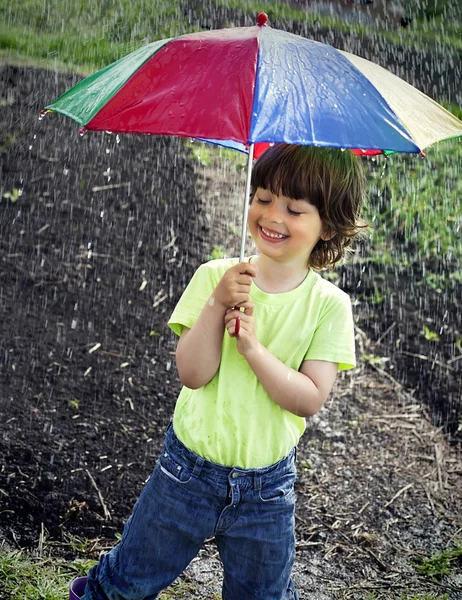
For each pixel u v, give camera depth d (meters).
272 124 2.07
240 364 2.54
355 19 12.73
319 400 2.54
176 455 2.53
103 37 9.40
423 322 5.61
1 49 8.24
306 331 2.58
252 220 2.56
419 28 12.76
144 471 3.92
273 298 2.57
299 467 4.16
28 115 6.96
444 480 4.20
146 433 4.18
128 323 5.03
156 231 5.99
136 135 7.12
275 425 2.53
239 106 2.10
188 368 2.50
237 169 7.11
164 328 5.06
